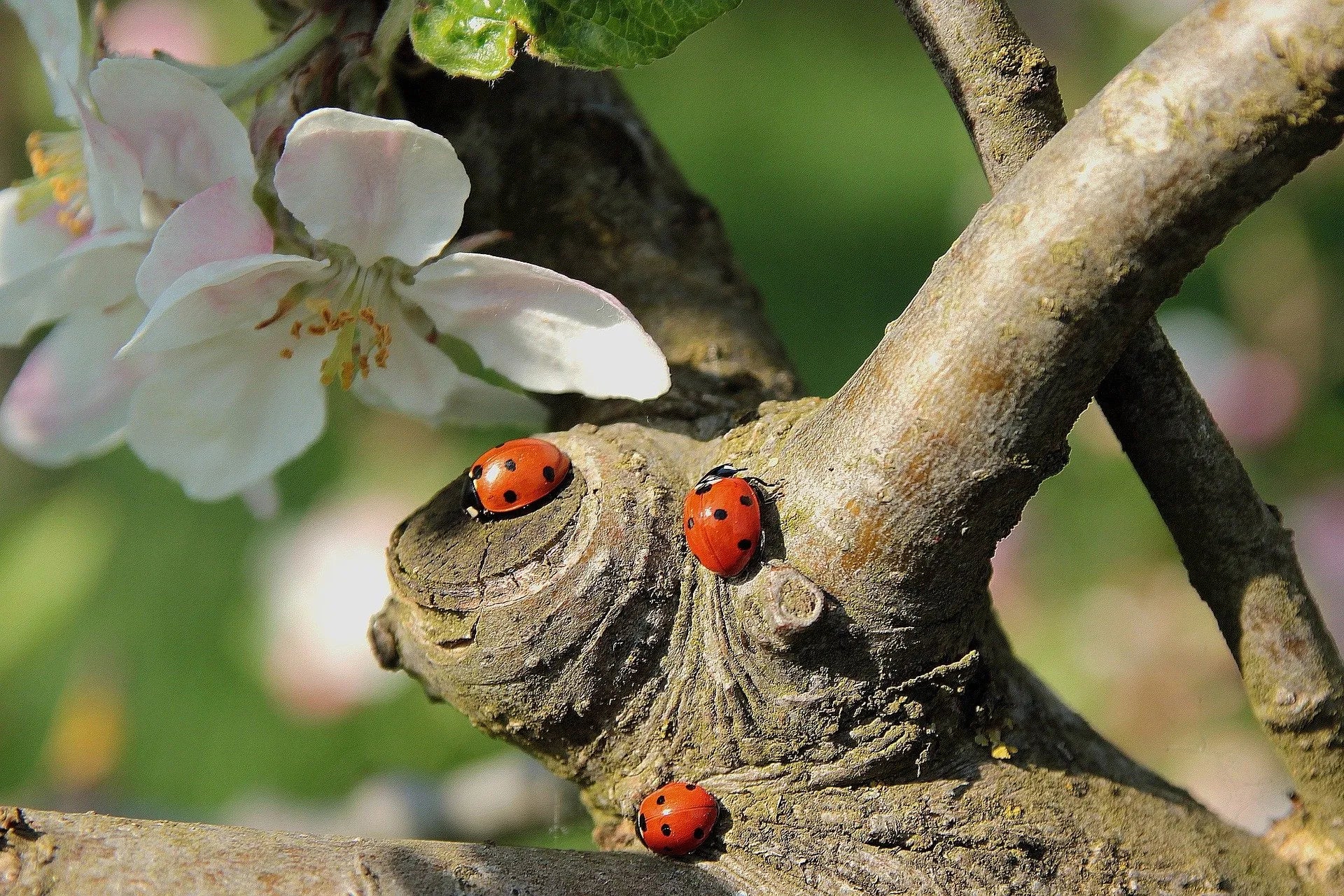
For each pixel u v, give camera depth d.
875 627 0.23
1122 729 0.40
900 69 0.84
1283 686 0.23
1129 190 0.22
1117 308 0.22
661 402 0.25
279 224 0.24
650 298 0.26
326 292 0.24
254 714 0.45
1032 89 0.23
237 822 0.41
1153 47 0.22
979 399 0.22
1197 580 0.24
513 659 0.23
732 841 0.23
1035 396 0.22
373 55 0.24
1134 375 0.23
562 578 0.23
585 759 0.24
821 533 0.23
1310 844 0.24
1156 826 0.24
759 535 0.23
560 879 0.23
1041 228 0.22
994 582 0.43
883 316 0.71
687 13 0.24
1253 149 0.21
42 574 0.46
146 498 0.49
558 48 0.24
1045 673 0.41
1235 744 0.39
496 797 0.35
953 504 0.23
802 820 0.23
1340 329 0.46
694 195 0.27
